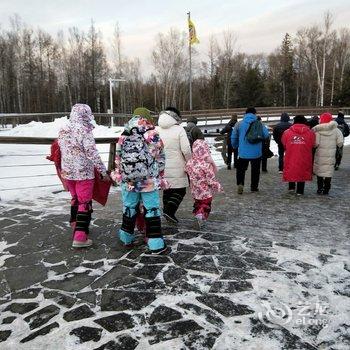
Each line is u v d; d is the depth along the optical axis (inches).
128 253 169.2
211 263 157.2
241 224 210.4
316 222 215.0
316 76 2402.8
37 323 118.3
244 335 110.1
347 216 227.9
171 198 204.4
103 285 140.8
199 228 201.9
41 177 370.6
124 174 164.1
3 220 219.1
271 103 2416.3
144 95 2390.5
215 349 104.4
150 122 167.8
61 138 173.0
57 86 2389.3
